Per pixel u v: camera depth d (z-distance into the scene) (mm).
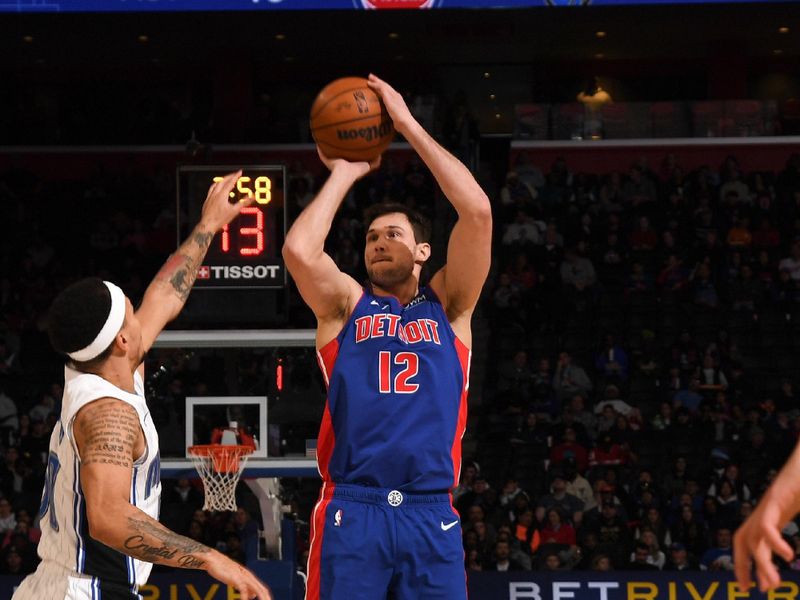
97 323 4254
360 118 5098
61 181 25438
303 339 9789
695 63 28453
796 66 28250
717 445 18188
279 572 9703
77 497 4273
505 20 25078
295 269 5000
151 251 24547
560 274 22453
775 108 25484
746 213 23812
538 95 28750
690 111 25531
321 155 5207
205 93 28625
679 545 15547
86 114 28516
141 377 4785
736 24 25375
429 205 24328
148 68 28281
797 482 2984
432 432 4988
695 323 21531
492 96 28812
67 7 19484
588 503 16547
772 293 22188
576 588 14750
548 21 25141
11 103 28344
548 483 17469
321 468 5094
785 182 24453
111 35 25594
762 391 20078
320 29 25375
